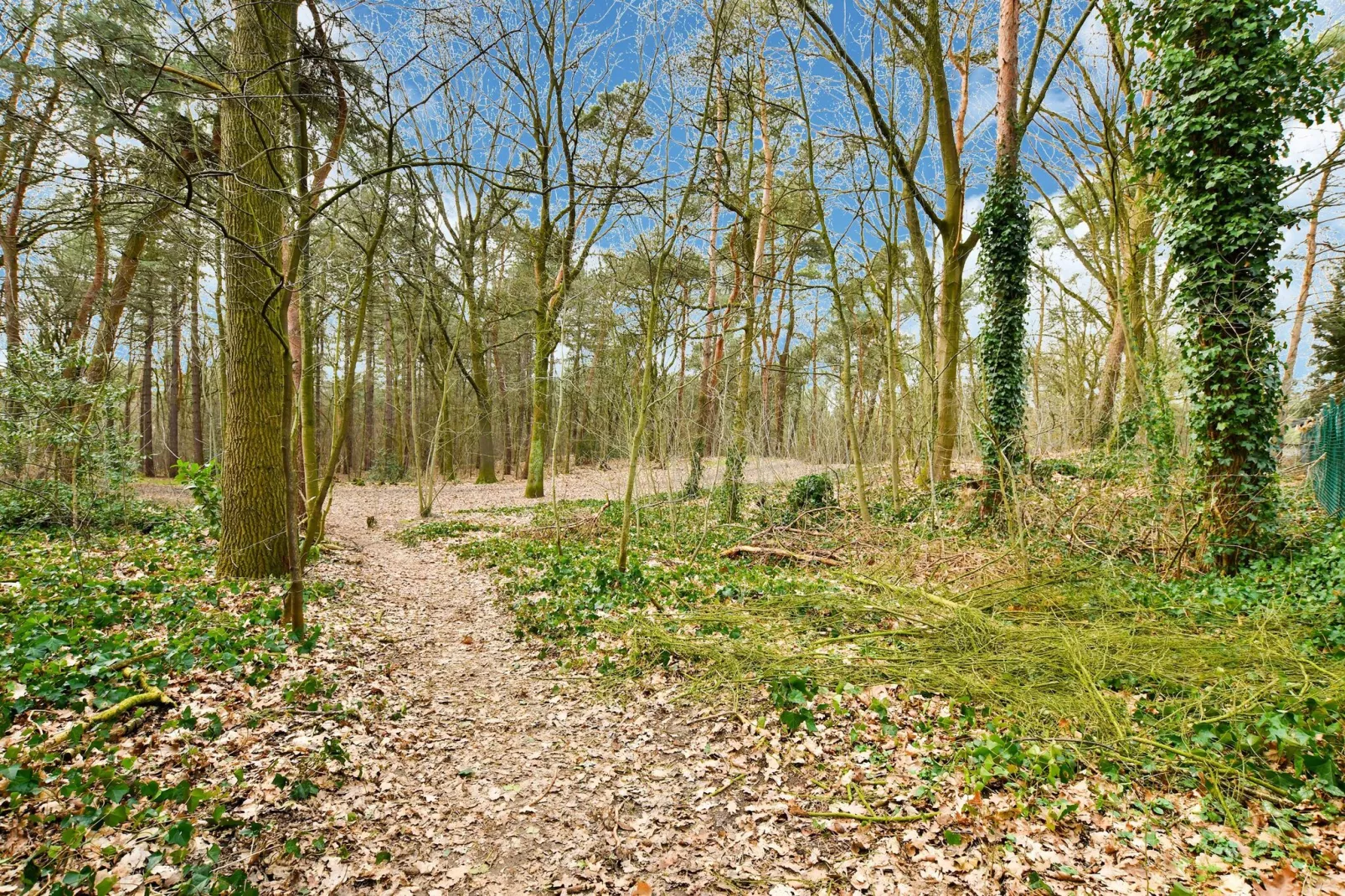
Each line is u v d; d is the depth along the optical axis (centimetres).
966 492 1206
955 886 299
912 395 1306
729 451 1302
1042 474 1102
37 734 339
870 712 459
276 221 719
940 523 1055
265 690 460
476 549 1124
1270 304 767
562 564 939
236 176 419
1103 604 647
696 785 396
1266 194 752
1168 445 882
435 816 362
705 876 317
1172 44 791
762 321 1492
